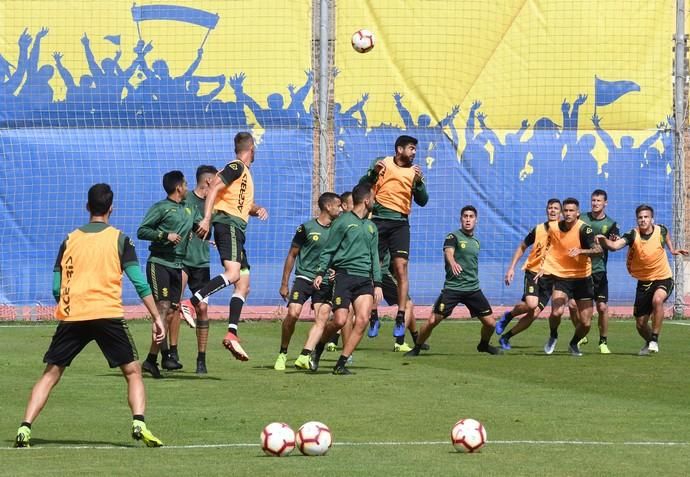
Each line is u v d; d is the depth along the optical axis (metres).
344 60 66.69
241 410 33.56
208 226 41.62
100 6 65.88
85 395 36.69
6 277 65.44
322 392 37.62
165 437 28.98
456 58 66.81
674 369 45.12
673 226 68.06
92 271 27.78
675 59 68.00
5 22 65.94
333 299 43.06
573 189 67.50
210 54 66.25
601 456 26.00
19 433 27.33
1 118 65.69
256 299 66.25
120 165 66.00
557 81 67.38
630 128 67.75
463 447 26.34
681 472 23.89
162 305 41.84
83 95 66.00
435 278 66.81
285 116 66.31
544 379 41.62
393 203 52.84
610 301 68.44
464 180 67.00
